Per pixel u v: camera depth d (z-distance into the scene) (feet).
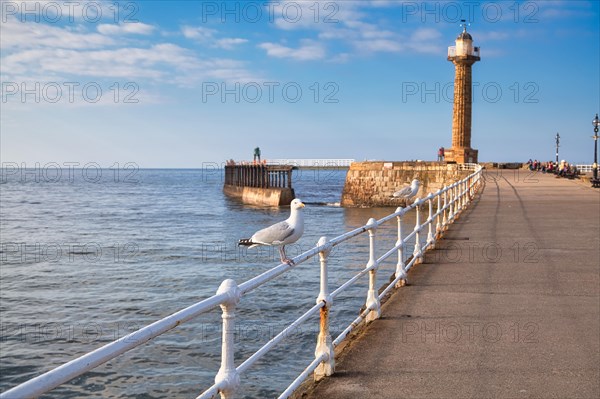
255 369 45.98
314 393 18.99
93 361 8.73
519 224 67.46
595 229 62.28
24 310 69.97
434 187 237.04
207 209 274.77
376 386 19.54
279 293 71.15
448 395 18.69
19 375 48.57
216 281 86.17
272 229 19.26
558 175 197.88
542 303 30.89
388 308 30.19
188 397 42.68
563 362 21.71
